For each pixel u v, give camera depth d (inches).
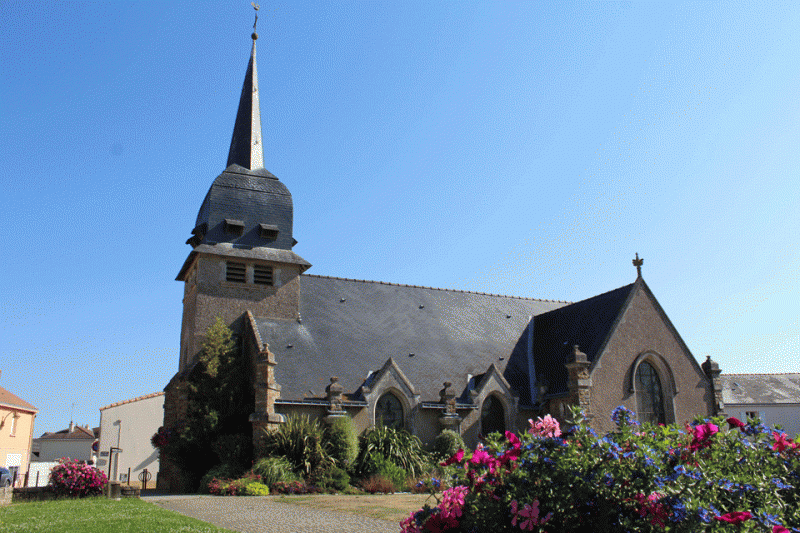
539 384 1193.4
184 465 1052.5
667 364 1163.3
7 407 1811.0
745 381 1963.6
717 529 272.4
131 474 1689.2
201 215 1312.7
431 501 768.3
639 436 327.6
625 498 285.9
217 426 1045.2
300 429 987.3
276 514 658.2
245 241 1261.1
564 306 1393.9
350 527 565.6
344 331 1234.0
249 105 1416.1
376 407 1088.2
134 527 529.3
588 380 1087.0
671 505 273.7
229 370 1103.6
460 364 1248.2
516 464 306.7
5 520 575.5
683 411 1157.1
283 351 1143.0
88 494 840.3
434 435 1109.7
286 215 1316.4
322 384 1098.7
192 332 1211.9
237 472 969.5
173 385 1316.4
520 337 1379.2
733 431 374.3
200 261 1217.4
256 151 1375.5
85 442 2452.0
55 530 513.3
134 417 1734.7
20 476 1724.9
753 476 341.1
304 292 1288.1
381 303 1332.4
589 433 313.4
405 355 1222.3
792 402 1857.8
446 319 1354.6
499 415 1168.8
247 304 1223.5
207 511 689.0
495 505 293.0
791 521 339.0
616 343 1131.9
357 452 1006.4
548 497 288.8
